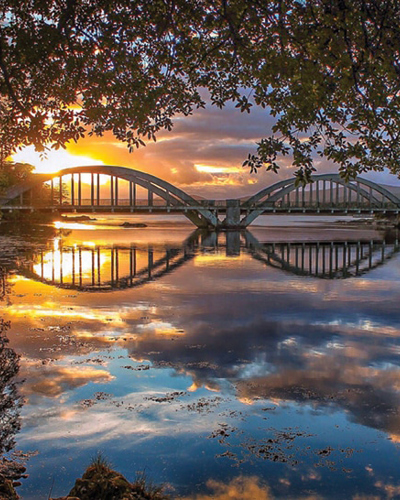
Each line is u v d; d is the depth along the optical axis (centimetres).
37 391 1019
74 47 785
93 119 859
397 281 2747
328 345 1423
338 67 625
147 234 7169
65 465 732
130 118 868
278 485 699
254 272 3108
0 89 811
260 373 1172
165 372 1167
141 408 945
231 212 9225
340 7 589
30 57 766
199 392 1043
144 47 841
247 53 695
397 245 5559
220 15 685
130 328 1589
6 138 863
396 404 994
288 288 2461
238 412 940
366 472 736
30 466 726
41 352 1297
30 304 1947
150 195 9212
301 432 862
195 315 1805
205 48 834
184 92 908
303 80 632
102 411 927
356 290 2414
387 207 10238
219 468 739
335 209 9788
